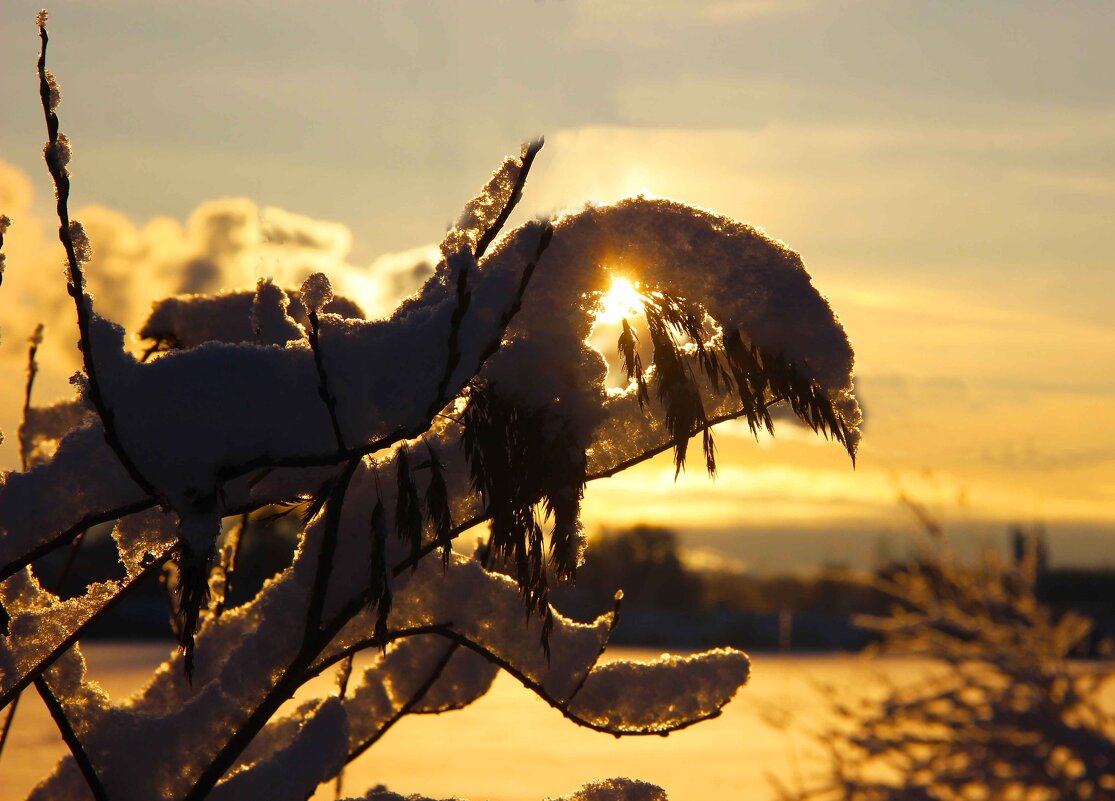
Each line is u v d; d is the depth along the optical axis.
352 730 2.03
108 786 1.67
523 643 1.77
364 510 1.68
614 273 1.55
